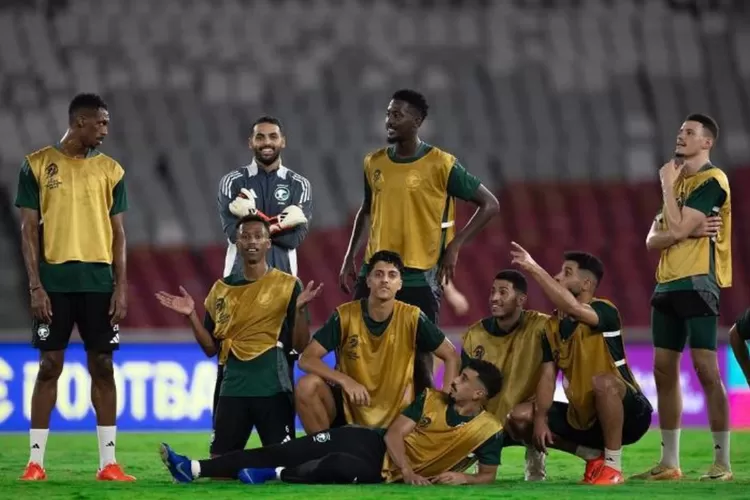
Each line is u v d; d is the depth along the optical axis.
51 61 62.78
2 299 54.38
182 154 60.03
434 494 21.56
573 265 25.92
